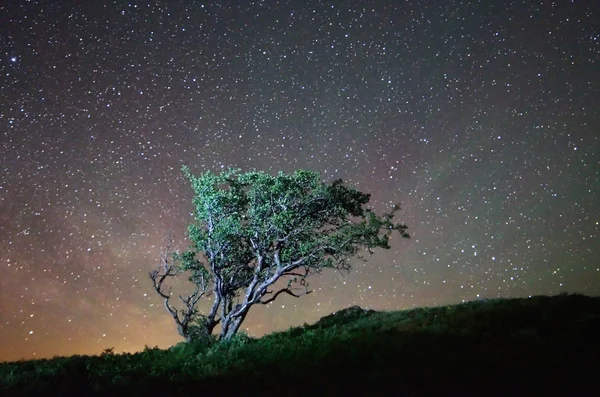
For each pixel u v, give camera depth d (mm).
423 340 12828
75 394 10008
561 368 9422
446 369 9773
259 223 19078
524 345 11578
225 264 20281
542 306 16203
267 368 11203
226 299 19938
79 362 13547
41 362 14914
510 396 8219
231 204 19562
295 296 19922
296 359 11867
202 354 14055
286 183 19219
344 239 18688
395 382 9195
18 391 10102
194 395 9508
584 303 16234
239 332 18953
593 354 10359
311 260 19156
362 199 19844
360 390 9180
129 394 9734
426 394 8562
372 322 18953
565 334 12859
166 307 19656
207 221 19984
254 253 20125
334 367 10734
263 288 19297
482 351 11242
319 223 20000
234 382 10180
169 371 11781
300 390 9320
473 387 8625
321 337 15406
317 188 19188
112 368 12648
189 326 19406
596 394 8070
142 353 15680
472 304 19328
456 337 12922
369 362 11156
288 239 19547
